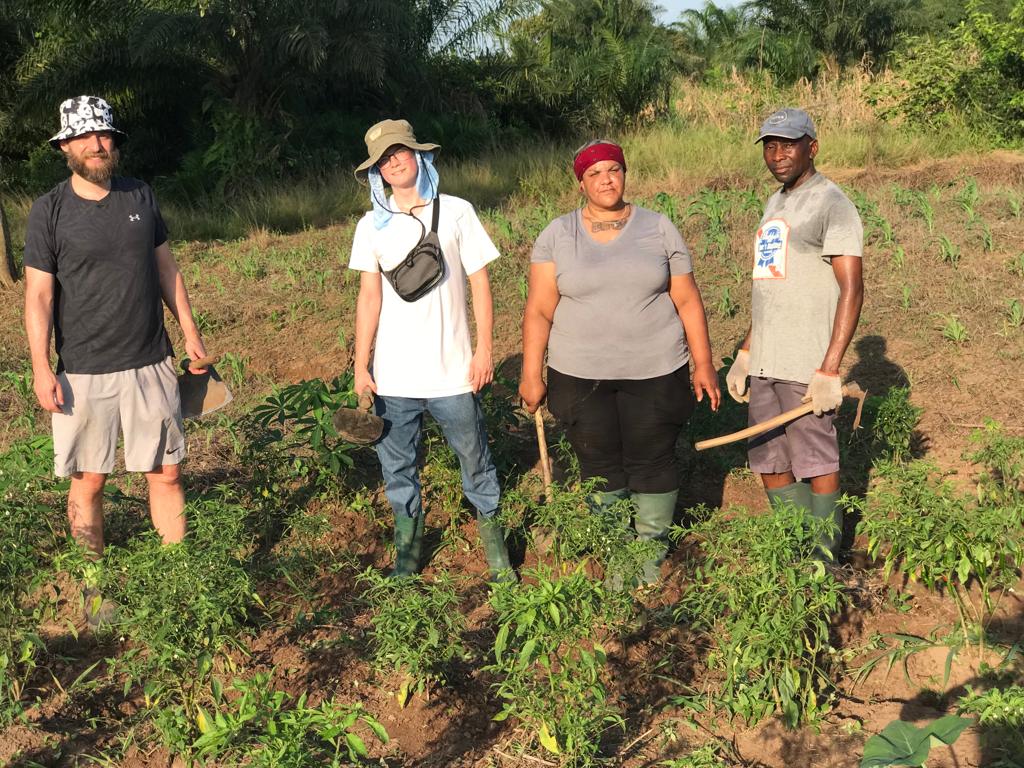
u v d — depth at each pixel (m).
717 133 16.64
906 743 2.27
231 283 9.05
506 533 4.02
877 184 11.98
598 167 3.52
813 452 3.69
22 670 3.40
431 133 18.28
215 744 2.58
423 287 3.62
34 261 3.46
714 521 3.44
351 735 2.58
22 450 4.26
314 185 15.27
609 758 2.92
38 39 17.52
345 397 4.51
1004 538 3.41
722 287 7.64
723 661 3.18
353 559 4.07
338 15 15.46
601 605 3.09
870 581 3.75
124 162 17.92
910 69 16.58
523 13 20.06
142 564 3.07
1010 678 3.12
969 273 7.34
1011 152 14.43
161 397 3.70
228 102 16.03
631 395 3.68
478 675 3.39
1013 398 5.25
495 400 4.65
